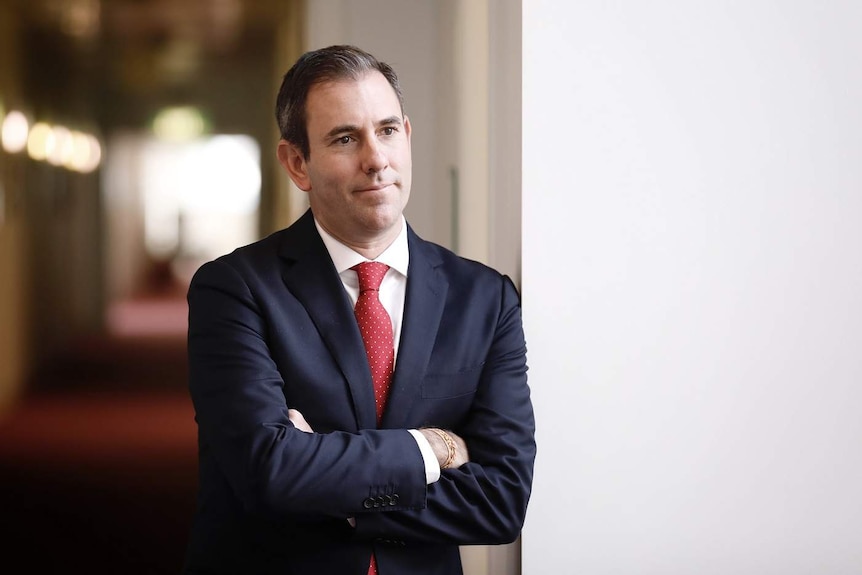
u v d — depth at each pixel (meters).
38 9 10.52
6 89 9.88
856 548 3.09
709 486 3.05
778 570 3.08
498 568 3.51
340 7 6.43
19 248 10.17
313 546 2.46
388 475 2.37
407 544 2.52
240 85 11.97
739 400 3.05
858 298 3.05
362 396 2.54
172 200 12.10
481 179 4.14
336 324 2.57
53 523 7.11
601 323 3.00
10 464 8.45
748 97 3.00
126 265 11.88
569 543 3.03
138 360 11.40
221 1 10.36
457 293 2.72
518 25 3.03
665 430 3.03
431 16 6.39
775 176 3.02
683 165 3.00
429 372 2.60
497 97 3.56
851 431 3.07
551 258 2.97
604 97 2.97
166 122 11.89
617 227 2.99
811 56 3.00
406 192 2.62
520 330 2.77
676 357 3.03
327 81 2.52
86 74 11.39
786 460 3.06
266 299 2.54
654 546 3.05
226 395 2.45
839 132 3.02
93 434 9.37
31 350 10.61
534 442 2.66
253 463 2.34
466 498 2.48
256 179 12.22
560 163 2.96
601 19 2.96
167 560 6.45
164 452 8.83
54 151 10.98
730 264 3.03
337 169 2.52
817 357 3.06
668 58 2.98
